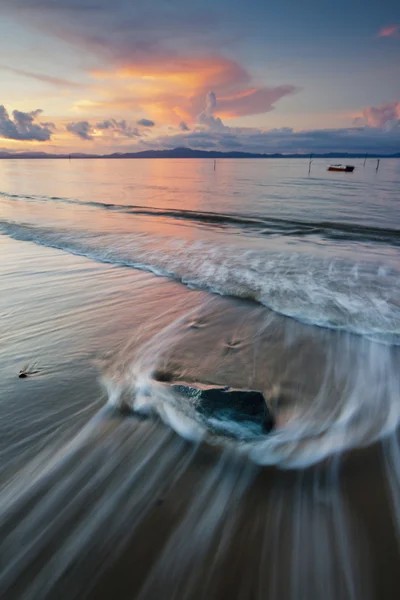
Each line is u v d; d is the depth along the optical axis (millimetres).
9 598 1618
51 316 5293
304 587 1681
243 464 2482
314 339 4625
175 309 5602
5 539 1894
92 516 2049
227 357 4145
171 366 3920
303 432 2855
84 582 1693
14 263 8422
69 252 9547
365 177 55500
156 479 2334
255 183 41625
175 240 11023
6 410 3035
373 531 1982
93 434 2746
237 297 6145
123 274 7512
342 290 6457
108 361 3957
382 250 9836
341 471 2443
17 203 21562
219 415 2846
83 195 27219
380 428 2930
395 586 1688
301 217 16422
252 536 1946
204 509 2115
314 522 2039
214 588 1671
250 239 11391
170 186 36750
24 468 2395
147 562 1789
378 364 4043
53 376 3621
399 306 5723
